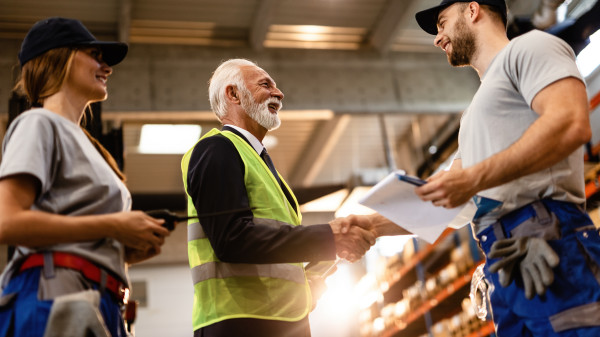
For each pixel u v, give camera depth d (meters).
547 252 1.91
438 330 7.24
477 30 2.32
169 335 11.02
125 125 8.05
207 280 2.30
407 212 1.99
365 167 10.63
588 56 6.94
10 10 7.55
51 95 1.93
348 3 8.12
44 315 1.61
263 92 2.79
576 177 2.06
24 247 1.72
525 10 6.82
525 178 2.03
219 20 8.20
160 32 8.25
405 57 8.96
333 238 2.19
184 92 8.00
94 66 1.99
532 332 2.01
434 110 8.69
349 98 8.52
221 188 2.23
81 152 1.84
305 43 8.75
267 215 2.34
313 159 10.26
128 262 1.98
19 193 1.66
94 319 1.57
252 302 2.26
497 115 2.10
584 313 1.88
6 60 7.66
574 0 5.70
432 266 7.91
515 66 2.08
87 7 7.70
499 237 2.07
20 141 1.72
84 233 1.67
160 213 1.83
